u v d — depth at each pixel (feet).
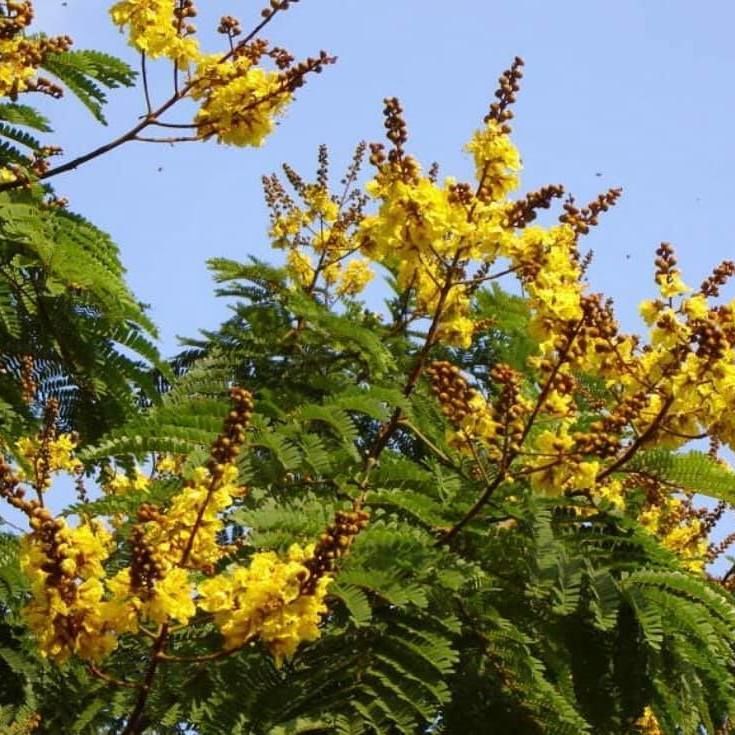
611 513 24.91
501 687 22.71
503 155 24.00
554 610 22.21
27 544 18.06
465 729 22.58
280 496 24.06
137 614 18.51
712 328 23.32
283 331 30.60
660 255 24.31
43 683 25.73
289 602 18.26
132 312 25.43
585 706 22.97
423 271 25.70
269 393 27.27
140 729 22.18
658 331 23.95
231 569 20.94
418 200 23.57
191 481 19.94
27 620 18.02
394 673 21.12
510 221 24.25
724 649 23.24
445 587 22.02
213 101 27.07
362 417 29.27
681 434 24.18
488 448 24.71
